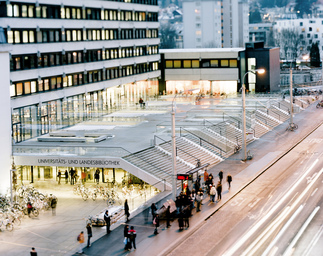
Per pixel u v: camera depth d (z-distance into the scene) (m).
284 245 38.94
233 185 58.12
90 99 103.31
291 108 95.19
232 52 132.62
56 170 63.78
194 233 43.66
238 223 45.41
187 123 83.06
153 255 39.09
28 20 83.69
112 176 62.75
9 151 59.31
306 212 47.12
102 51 108.62
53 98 89.06
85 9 102.06
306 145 81.12
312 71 190.50
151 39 132.75
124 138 72.62
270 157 72.69
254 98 115.12
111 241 42.94
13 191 58.09
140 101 108.25
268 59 133.00
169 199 52.25
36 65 85.38
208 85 136.12
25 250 41.97
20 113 78.94
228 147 76.00
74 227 47.69
